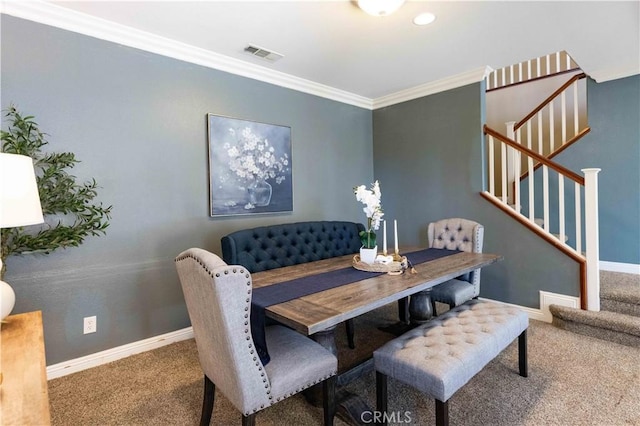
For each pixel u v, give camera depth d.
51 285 2.25
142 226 2.62
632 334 2.55
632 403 1.86
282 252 2.89
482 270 3.54
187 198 2.85
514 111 4.81
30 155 2.12
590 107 3.72
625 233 3.57
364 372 2.07
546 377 2.16
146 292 2.65
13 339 1.33
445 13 2.34
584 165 3.78
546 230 3.18
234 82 3.14
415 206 4.12
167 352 2.62
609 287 3.02
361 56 3.04
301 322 1.35
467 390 2.03
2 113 2.08
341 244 3.35
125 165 2.54
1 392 0.96
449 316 2.03
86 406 1.94
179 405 1.95
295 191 3.65
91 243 2.40
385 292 1.75
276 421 1.79
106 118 2.45
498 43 2.81
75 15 2.26
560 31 2.62
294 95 3.63
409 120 4.13
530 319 3.19
